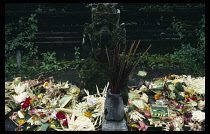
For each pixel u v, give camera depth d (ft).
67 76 15.08
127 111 8.63
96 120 8.20
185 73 15.55
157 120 8.18
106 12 9.25
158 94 10.28
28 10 19.57
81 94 9.78
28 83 11.09
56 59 18.19
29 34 18.98
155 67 16.69
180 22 19.53
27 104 9.00
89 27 9.78
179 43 18.76
